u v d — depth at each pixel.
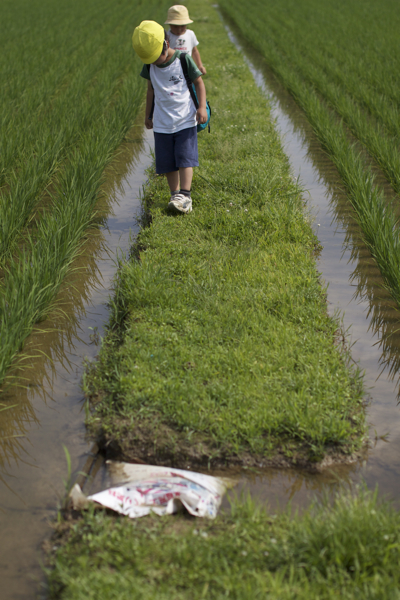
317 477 2.58
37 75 11.52
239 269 4.19
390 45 14.62
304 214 5.55
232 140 7.36
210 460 2.63
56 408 3.08
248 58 15.28
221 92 10.18
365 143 7.66
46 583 2.07
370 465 2.64
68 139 7.32
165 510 2.33
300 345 3.30
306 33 17.45
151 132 8.98
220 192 5.63
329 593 1.90
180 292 3.88
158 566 2.03
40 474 2.63
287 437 2.71
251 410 2.78
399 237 4.78
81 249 5.07
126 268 4.21
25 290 3.71
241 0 30.23
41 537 2.28
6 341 3.26
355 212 5.79
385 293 4.26
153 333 3.40
